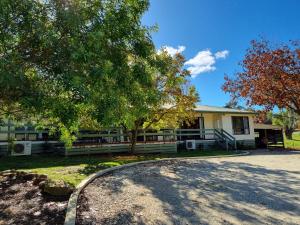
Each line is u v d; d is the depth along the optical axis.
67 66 5.40
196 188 8.12
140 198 7.03
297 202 6.61
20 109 6.89
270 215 5.71
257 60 20.94
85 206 6.30
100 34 5.66
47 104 5.01
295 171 11.12
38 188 7.55
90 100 5.11
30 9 5.46
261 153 20.62
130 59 7.07
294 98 20.59
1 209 5.97
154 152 19.89
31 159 14.31
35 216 5.56
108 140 19.91
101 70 5.40
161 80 16.48
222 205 6.44
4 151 15.41
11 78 4.55
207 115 27.48
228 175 10.23
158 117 18.36
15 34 5.47
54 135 17.28
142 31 6.95
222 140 24.86
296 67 20.08
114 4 6.64
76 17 5.63
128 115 7.12
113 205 6.44
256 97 21.00
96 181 8.93
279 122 46.66
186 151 21.92
